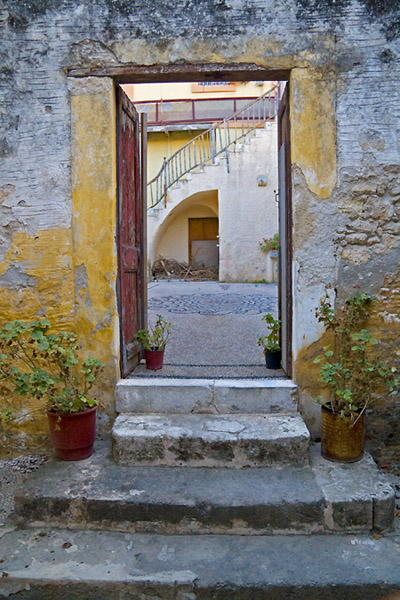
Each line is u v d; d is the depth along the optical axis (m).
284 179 3.79
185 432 3.08
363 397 3.14
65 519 2.71
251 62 3.32
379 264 3.37
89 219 3.41
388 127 3.32
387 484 2.80
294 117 3.33
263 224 13.47
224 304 8.26
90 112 3.38
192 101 14.13
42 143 3.43
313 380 3.39
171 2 3.33
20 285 3.49
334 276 3.37
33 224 3.46
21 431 3.54
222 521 2.66
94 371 3.33
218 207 13.74
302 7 3.30
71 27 3.38
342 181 3.34
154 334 4.07
